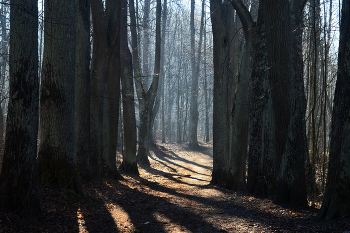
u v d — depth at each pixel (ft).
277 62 24.22
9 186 17.48
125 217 23.25
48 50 25.82
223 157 42.29
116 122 44.91
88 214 22.27
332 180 18.86
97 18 37.11
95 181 35.94
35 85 18.10
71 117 26.66
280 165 25.53
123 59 54.49
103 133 43.78
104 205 26.25
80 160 33.68
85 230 18.92
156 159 80.12
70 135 26.43
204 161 81.25
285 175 25.18
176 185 43.01
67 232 17.89
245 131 37.37
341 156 18.39
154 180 48.14
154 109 89.30
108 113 44.04
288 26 24.00
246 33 36.11
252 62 35.94
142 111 69.15
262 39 31.91
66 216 20.48
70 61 26.37
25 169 17.78
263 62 32.01
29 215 17.66
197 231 19.61
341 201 18.21
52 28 25.55
